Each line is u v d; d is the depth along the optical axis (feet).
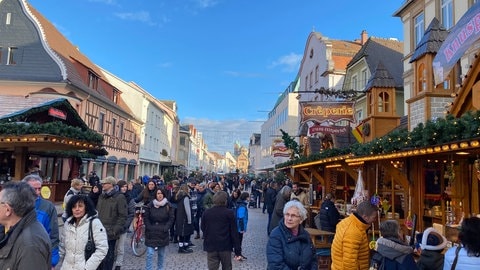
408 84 58.59
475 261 10.66
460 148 15.97
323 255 23.67
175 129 191.01
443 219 25.81
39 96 70.85
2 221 8.66
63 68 75.36
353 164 35.55
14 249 8.38
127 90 121.80
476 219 11.09
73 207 14.67
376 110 39.34
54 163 62.85
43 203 15.08
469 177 24.63
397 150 21.67
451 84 30.32
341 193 53.57
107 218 21.80
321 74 98.07
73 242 14.53
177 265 29.04
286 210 12.57
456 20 45.42
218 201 20.53
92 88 89.25
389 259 12.25
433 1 51.08
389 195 35.96
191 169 257.14
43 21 87.35
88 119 81.61
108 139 93.50
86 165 84.17
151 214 24.22
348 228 13.61
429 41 29.22
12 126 29.60
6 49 76.43
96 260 14.40
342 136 51.44
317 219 31.58
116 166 101.65
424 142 17.92
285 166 67.46
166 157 156.35
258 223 57.52
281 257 12.26
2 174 48.88
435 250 13.74
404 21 60.18
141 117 123.34
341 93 50.24
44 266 8.62
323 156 40.40
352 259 13.25
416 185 25.76
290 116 137.08
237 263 30.71
